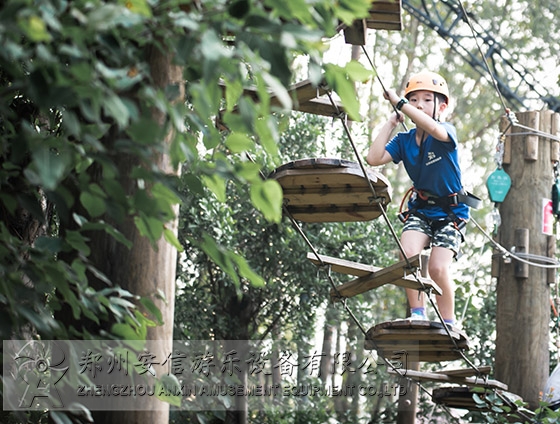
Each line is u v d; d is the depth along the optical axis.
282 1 2.18
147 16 2.15
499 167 7.74
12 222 4.11
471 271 13.19
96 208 2.52
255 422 8.88
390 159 5.52
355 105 2.39
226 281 8.61
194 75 2.71
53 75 2.15
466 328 10.27
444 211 5.41
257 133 2.34
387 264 9.35
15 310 2.54
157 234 2.56
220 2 2.29
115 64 2.51
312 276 8.95
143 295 3.45
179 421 7.74
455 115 17.86
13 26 1.99
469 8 17.36
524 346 7.63
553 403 7.27
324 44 2.26
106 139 3.39
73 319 3.45
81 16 2.04
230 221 7.88
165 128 2.36
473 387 6.66
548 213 7.80
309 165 4.50
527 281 7.72
